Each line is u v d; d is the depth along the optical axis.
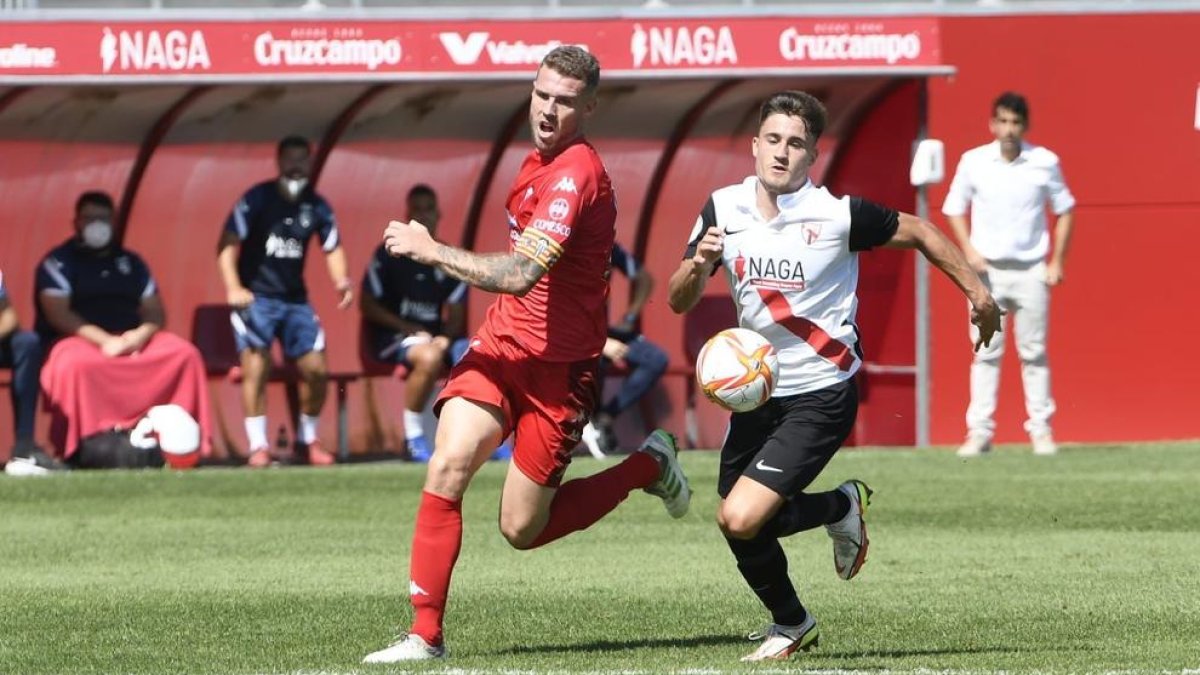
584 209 21.11
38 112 51.09
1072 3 54.69
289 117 53.31
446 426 21.58
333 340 55.00
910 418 55.47
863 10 51.75
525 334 21.50
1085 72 54.84
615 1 55.81
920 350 53.97
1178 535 35.16
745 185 22.16
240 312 49.84
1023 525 36.69
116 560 32.56
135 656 22.25
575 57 21.12
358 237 54.91
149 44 47.97
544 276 21.48
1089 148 55.00
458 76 49.12
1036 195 49.41
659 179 55.97
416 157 54.72
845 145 55.59
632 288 52.62
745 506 21.34
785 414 21.94
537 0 58.09
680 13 50.38
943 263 21.62
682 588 28.78
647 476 23.27
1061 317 55.25
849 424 21.97
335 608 26.48
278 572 30.89
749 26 50.66
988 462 48.94
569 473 47.91
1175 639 23.38
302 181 50.06
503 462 52.03
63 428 48.78
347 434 53.78
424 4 58.41
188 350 49.47
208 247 53.84
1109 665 21.11
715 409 56.22
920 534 35.38
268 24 48.59
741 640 23.59
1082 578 29.53
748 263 21.88
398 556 33.00
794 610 22.25
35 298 49.41
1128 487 43.09
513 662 21.38
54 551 33.78
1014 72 54.59
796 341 21.84
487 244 55.62
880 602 27.05
